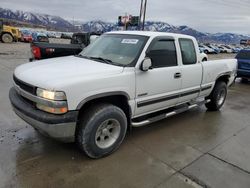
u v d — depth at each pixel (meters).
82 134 3.21
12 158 3.34
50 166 3.22
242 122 5.39
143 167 3.33
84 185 2.89
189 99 5.00
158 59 4.06
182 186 2.98
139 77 3.68
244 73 10.59
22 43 28.20
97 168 3.24
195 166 3.43
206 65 5.15
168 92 4.29
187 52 4.70
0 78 7.87
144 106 3.91
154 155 3.67
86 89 3.07
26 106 3.18
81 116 3.25
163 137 4.32
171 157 3.64
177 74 4.36
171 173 3.23
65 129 2.99
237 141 4.35
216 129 4.87
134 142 4.05
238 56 10.81
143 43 3.88
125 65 3.63
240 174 3.30
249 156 3.82
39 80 3.03
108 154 3.57
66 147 3.71
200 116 5.63
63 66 3.51
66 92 2.90
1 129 4.18
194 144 4.12
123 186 2.91
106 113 3.32
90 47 4.60
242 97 8.00
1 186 2.79
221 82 5.93
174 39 4.38
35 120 3.02
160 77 4.01
